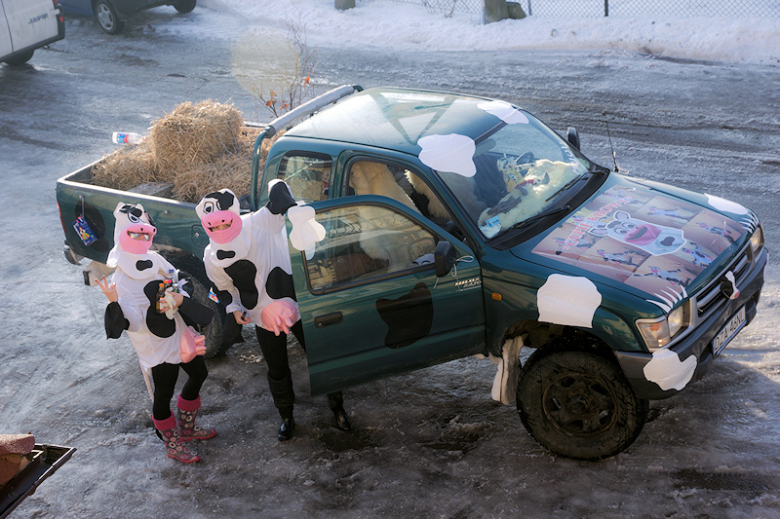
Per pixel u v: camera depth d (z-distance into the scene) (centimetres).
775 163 820
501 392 443
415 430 477
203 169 616
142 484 454
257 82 1312
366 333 433
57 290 714
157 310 428
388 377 452
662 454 423
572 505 395
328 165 485
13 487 288
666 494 393
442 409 495
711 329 398
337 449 467
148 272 425
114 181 649
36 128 1198
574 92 1111
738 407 453
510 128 506
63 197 602
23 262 777
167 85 1349
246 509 423
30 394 555
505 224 442
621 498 395
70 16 1928
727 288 405
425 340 438
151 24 1812
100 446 492
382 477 436
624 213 452
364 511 411
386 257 429
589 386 406
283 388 465
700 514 377
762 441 422
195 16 1864
